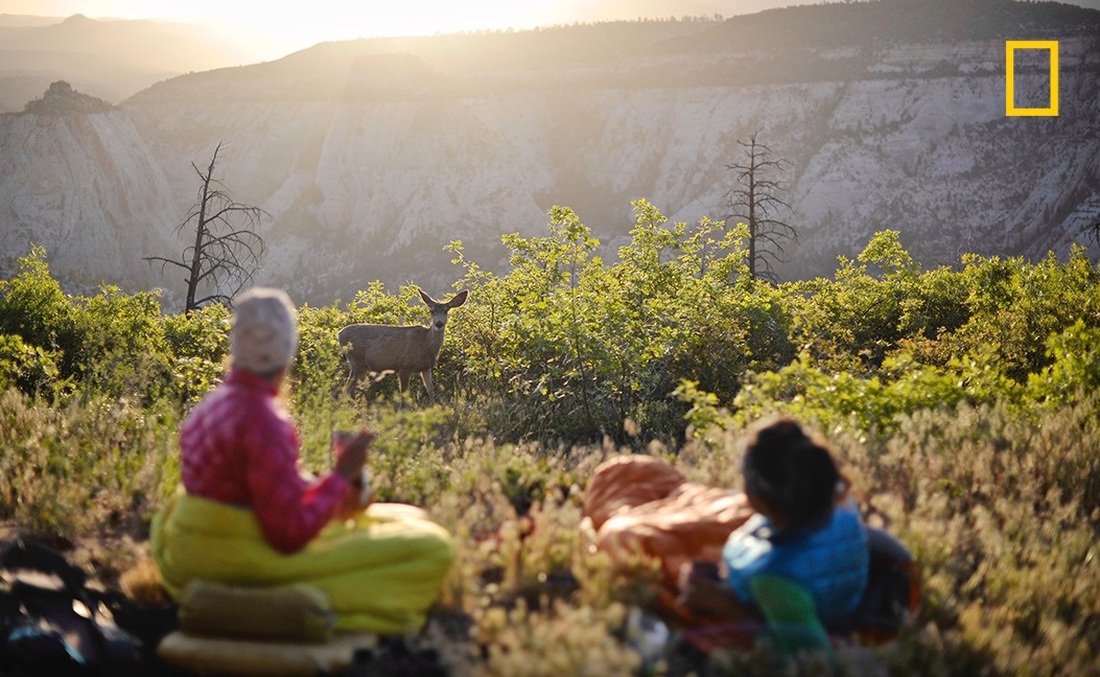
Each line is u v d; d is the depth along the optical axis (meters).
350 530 4.39
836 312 20.83
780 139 170.88
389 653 4.01
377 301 23.14
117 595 4.66
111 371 9.86
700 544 4.36
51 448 6.75
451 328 17.39
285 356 4.12
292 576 4.12
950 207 151.00
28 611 4.32
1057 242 138.62
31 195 162.75
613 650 3.44
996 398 8.77
